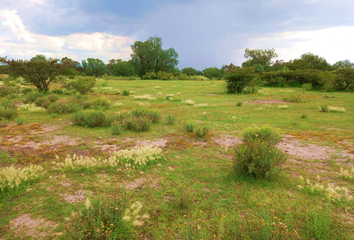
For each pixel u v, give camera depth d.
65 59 21.14
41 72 19.84
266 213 2.76
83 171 4.41
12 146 6.09
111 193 3.51
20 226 2.66
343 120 9.90
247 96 21.70
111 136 7.35
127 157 5.06
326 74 26.98
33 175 4.01
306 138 7.04
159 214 2.96
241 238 2.32
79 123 8.98
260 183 3.89
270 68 72.62
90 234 2.20
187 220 2.81
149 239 2.48
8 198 3.28
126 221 2.59
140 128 8.02
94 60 93.69
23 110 12.23
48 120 9.77
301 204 3.20
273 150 4.33
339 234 2.51
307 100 17.72
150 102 17.19
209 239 2.44
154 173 4.37
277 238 2.23
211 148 6.07
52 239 2.42
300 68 45.03
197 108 14.09
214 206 3.15
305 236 2.52
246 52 82.81
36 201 3.23
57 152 5.66
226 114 11.88
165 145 6.39
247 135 6.09
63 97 18.19
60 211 2.96
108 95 22.03
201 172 4.43
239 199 3.36
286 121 9.88
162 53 82.94
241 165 4.21
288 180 4.01
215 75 79.62
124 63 81.38
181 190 3.55
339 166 4.73
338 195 3.34
